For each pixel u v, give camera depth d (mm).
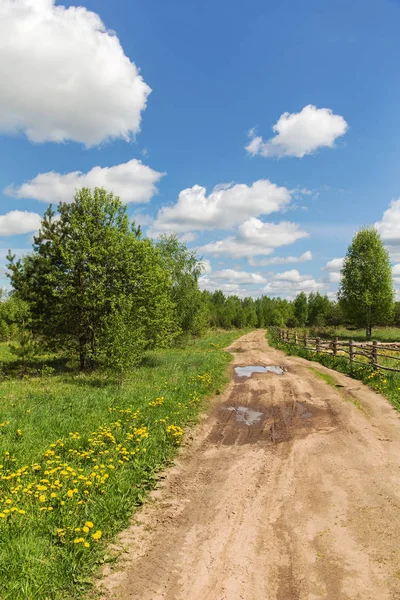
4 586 3416
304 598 3371
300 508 4984
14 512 4535
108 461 6258
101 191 18672
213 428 8961
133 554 4129
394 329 45094
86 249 17297
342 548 4059
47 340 17859
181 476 6242
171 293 30047
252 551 4109
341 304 38656
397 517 4598
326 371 16016
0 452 6504
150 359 21078
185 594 3490
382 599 3307
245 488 5691
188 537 4441
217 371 16797
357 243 37406
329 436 7832
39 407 9617
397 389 10578
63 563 3799
